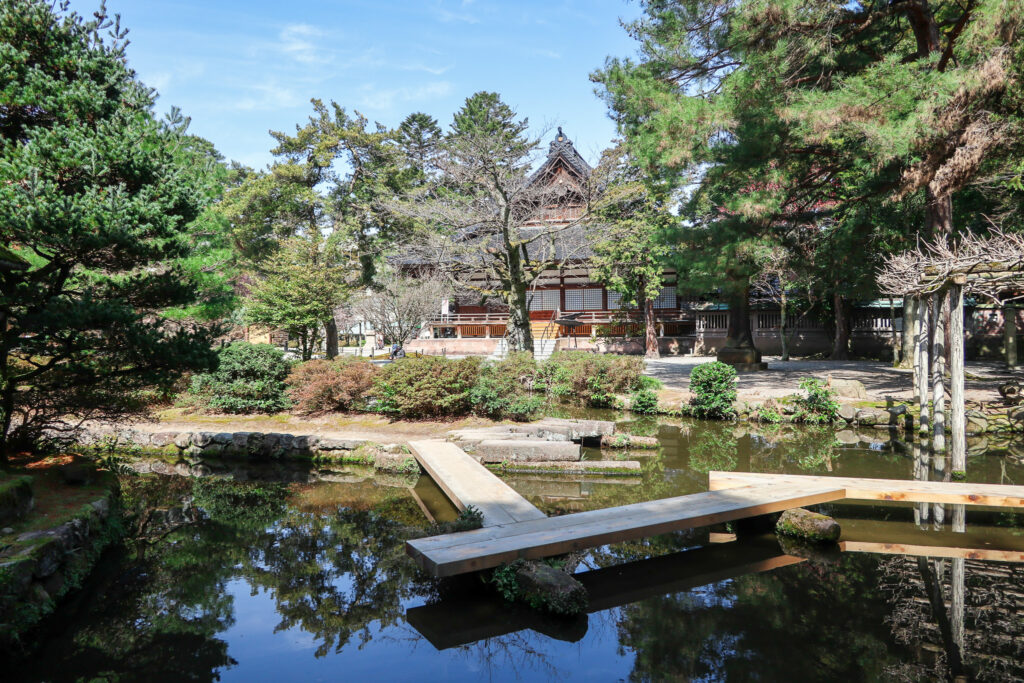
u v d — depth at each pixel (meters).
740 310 21.75
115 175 6.74
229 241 14.85
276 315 23.20
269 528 7.42
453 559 5.11
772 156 13.38
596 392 15.78
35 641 4.76
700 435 12.39
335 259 25.16
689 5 13.95
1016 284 8.55
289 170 29.78
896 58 11.24
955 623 4.74
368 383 13.15
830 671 4.07
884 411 12.69
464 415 12.55
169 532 7.29
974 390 13.91
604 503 7.89
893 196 12.82
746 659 4.26
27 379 7.04
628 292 28.12
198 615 5.20
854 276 17.14
